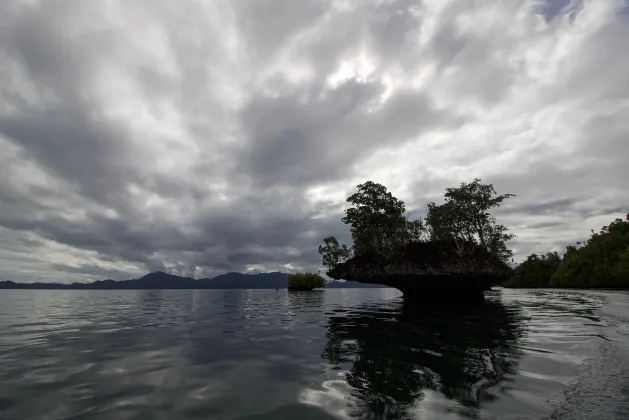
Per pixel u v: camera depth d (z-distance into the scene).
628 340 9.94
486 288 29.69
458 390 5.76
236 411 4.98
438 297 28.23
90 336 11.66
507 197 30.44
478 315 17.73
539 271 102.69
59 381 6.43
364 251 32.44
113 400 5.43
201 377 6.66
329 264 42.09
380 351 8.90
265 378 6.58
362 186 31.91
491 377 6.46
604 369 6.88
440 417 4.69
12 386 6.12
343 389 5.91
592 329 12.26
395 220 30.38
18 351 9.16
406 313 19.12
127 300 37.09
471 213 30.06
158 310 22.58
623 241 69.75
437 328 12.98
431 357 8.15
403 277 26.72
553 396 5.41
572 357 7.94
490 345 9.51
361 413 4.88
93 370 7.20
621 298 32.69
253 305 26.64
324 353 8.73
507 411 4.84
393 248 29.59
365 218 30.55
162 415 4.83
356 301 30.80
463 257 27.14
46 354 8.77
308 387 6.03
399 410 4.95
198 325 14.47
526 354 8.32
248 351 9.04
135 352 8.99
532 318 16.14
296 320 16.05
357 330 12.62
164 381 6.41
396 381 6.30
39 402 5.33
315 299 35.12
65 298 43.09
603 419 4.52
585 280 76.56
